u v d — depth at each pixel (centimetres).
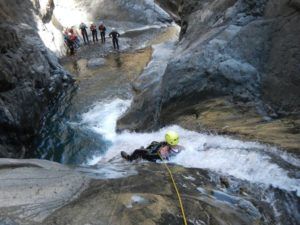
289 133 624
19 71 1264
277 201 471
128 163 717
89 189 471
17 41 1366
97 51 2298
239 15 986
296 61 739
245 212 449
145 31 2772
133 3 3086
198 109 869
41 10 2267
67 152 1134
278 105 742
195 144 727
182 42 1258
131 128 1079
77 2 3108
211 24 1122
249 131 678
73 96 1562
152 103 1044
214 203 453
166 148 714
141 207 412
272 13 884
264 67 834
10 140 1087
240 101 823
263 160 551
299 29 768
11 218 387
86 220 385
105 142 1112
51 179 500
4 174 510
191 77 928
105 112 1356
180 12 1461
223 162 607
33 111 1273
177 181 521
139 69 1822
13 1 1862
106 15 3061
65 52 2316
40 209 410
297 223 435
